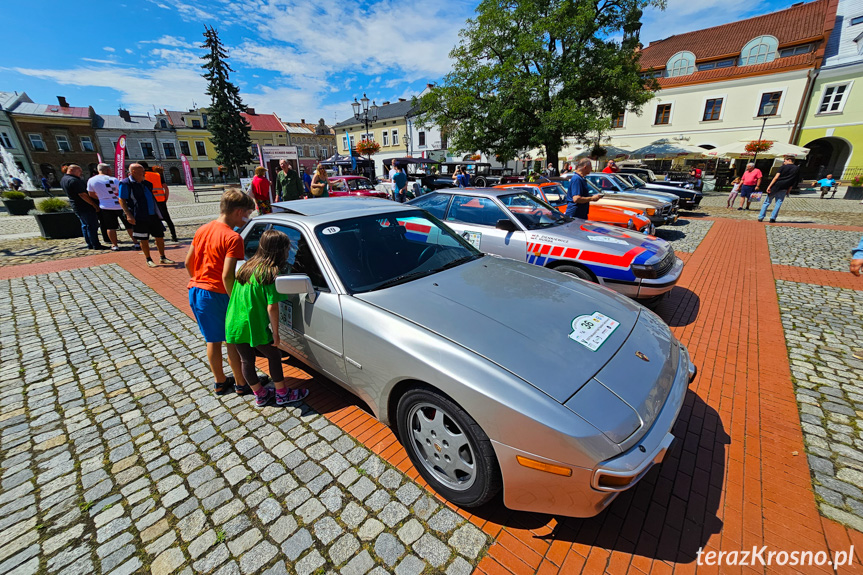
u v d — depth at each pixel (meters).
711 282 5.69
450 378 1.81
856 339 3.84
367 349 2.20
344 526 1.93
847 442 2.46
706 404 2.87
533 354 1.88
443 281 2.60
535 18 14.94
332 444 2.50
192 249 2.73
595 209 7.71
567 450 1.57
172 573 1.71
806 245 8.00
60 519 1.99
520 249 4.57
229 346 2.82
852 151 22.34
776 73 23.28
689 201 13.05
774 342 3.81
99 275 6.34
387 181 17.78
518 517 1.97
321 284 2.56
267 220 3.18
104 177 7.95
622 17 15.94
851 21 23.22
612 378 1.82
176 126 46.97
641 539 1.84
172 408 2.90
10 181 25.75
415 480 2.20
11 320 4.54
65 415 2.83
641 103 16.92
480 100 16.56
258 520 1.97
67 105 42.09
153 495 2.13
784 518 1.95
